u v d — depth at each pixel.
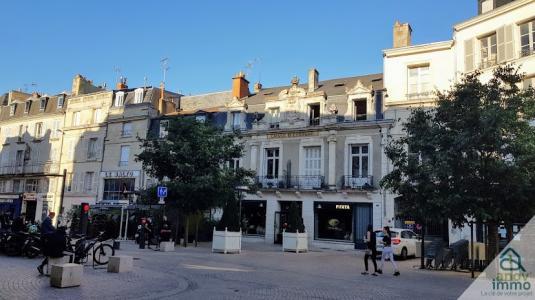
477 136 12.45
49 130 41.66
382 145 24.92
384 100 25.45
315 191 26.47
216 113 32.03
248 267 13.84
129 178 35.12
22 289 8.41
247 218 29.39
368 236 13.26
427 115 14.83
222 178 21.48
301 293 9.27
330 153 26.59
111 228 27.02
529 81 20.56
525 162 12.12
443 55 24.42
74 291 8.45
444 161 12.73
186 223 22.34
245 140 30.11
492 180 12.67
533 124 17.61
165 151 21.67
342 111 27.02
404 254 19.20
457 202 12.49
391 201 24.16
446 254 14.77
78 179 38.00
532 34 20.78
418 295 9.47
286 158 28.39
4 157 44.56
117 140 36.59
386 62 25.95
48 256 10.20
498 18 22.11
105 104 38.22
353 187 25.34
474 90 13.52
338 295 9.17
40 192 40.00
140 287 9.23
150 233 20.72
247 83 34.03
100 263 12.66
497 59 21.88
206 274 11.81
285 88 32.03
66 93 42.25
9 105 46.31
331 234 26.09
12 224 14.84
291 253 20.14
